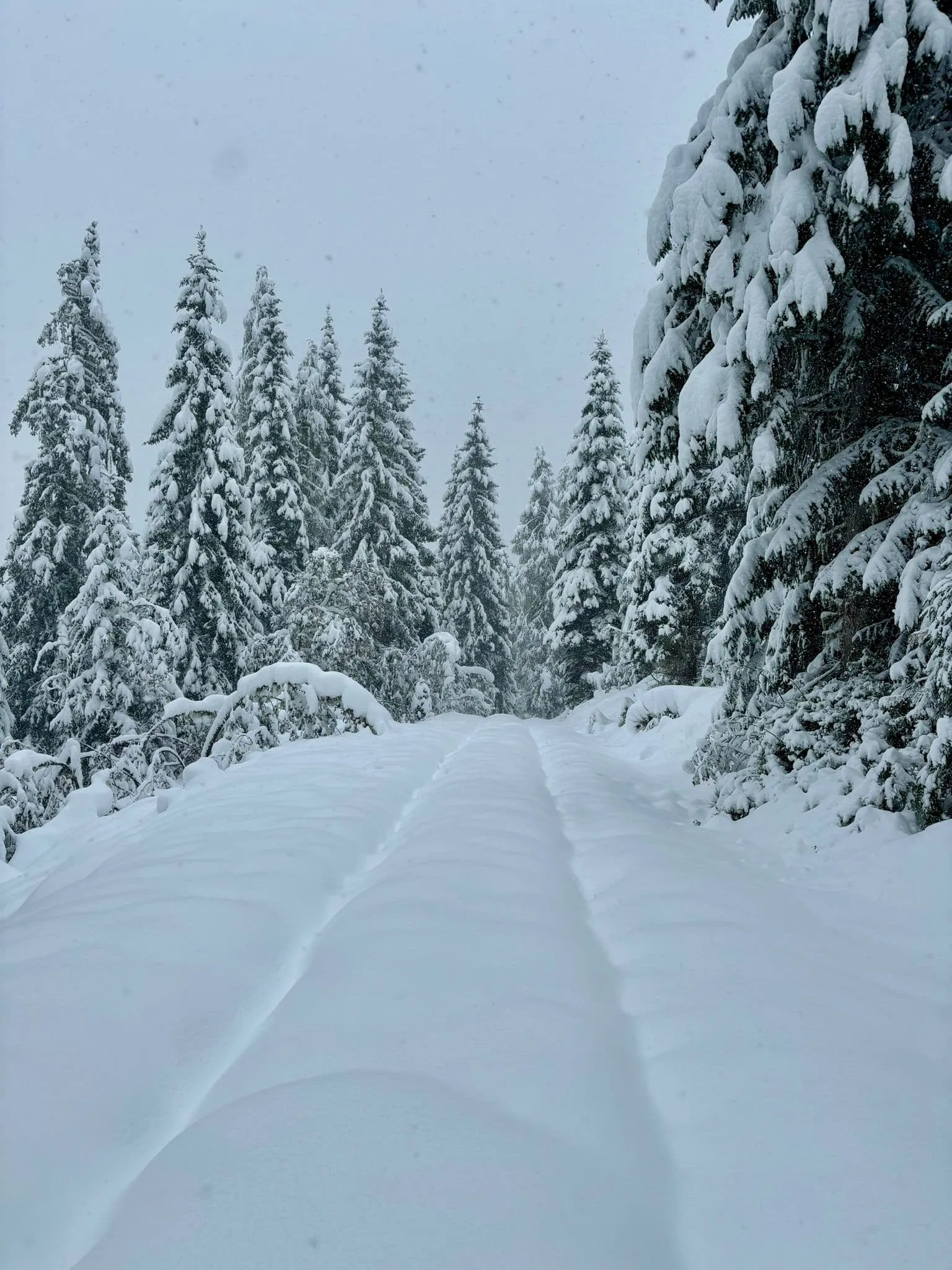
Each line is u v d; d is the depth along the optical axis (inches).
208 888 164.2
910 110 241.1
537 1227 67.1
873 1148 79.0
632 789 321.7
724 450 258.4
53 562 827.4
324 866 186.2
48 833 339.6
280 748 403.9
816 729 250.2
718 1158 80.3
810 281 224.7
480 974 120.2
